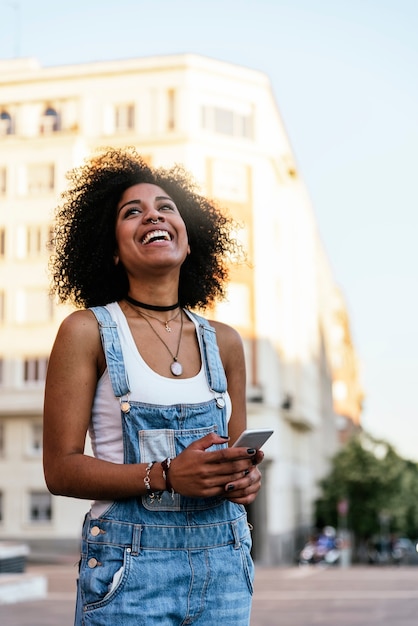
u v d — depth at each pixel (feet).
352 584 63.16
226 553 8.28
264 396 121.80
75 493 7.89
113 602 7.77
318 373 203.62
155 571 7.89
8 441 122.62
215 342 8.98
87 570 7.97
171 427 8.23
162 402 8.26
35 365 122.62
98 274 10.00
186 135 123.24
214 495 7.70
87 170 10.48
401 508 162.40
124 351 8.37
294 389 151.33
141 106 125.39
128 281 9.96
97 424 8.27
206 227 10.78
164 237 8.96
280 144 144.36
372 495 162.30
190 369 8.63
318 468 197.67
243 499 7.80
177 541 8.03
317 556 127.03
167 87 125.18
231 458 7.49
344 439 302.45
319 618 38.93
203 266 10.75
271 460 124.26
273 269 127.24
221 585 8.18
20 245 124.77
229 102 127.34
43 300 123.44
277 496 126.82
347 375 308.19
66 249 10.23
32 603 46.50
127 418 8.15
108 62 126.41
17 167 125.70
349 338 330.75
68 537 119.14
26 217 124.77
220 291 11.02
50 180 125.08
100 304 10.08
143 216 9.11
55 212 10.59
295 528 144.77
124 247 8.98
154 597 7.86
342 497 161.79
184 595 7.98
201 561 8.09
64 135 124.47
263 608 44.50
